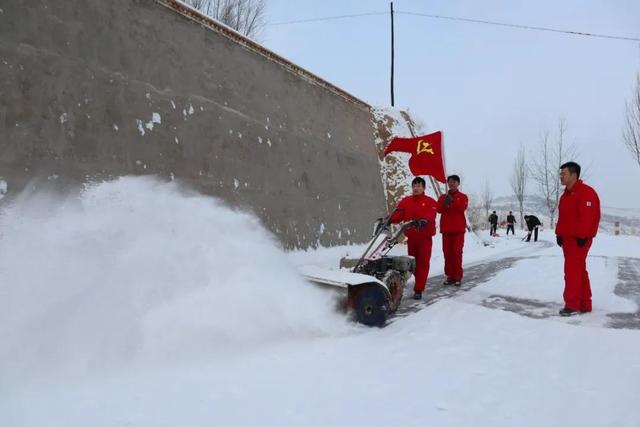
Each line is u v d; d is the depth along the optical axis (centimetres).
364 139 1452
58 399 284
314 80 1200
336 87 1310
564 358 367
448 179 743
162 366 344
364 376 328
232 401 284
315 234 1065
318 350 390
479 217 4034
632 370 339
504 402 283
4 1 525
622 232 3528
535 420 259
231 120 866
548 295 643
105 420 257
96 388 302
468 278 824
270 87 1009
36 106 543
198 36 826
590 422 256
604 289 678
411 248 643
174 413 267
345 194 1240
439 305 564
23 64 534
